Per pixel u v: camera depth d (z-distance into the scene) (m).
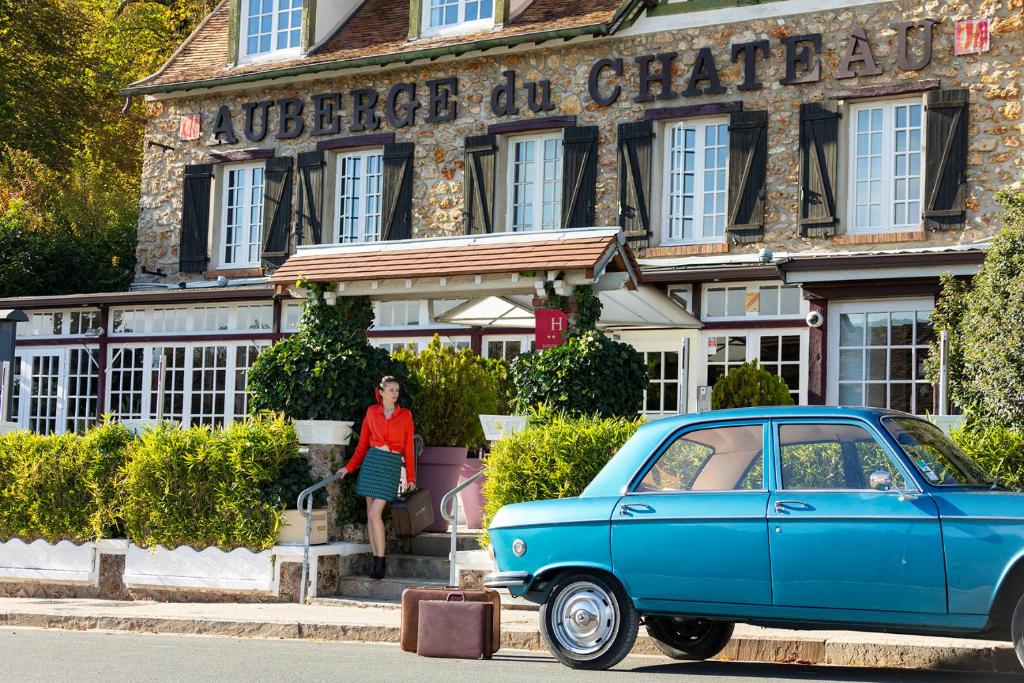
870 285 16.22
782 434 7.88
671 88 18.66
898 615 7.37
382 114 20.92
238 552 11.89
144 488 12.17
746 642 8.88
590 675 7.79
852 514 7.48
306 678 7.49
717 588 7.81
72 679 7.40
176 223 22.81
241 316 21.53
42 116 30.05
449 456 13.22
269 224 21.72
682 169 18.75
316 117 21.45
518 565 8.38
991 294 11.35
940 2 17.12
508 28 19.73
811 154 17.72
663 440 8.24
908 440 7.67
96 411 22.55
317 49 21.62
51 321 23.12
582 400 11.59
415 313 20.22
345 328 12.78
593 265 11.62
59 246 25.27
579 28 18.91
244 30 22.36
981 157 16.77
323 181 21.28
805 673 8.02
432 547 12.52
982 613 7.16
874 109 17.62
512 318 15.38
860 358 16.59
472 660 8.57
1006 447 9.70
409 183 20.55
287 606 11.35
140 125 36.06
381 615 10.59
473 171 19.98
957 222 16.77
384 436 11.93
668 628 8.92
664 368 18.22
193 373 21.84
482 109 20.11
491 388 13.92
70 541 12.70
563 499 8.41
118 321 22.58
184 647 9.14
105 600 12.30
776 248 17.91
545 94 19.59
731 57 18.33
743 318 17.67
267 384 12.61
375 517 11.87
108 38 35.94
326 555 11.80
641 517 8.04
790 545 7.62
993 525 7.16
